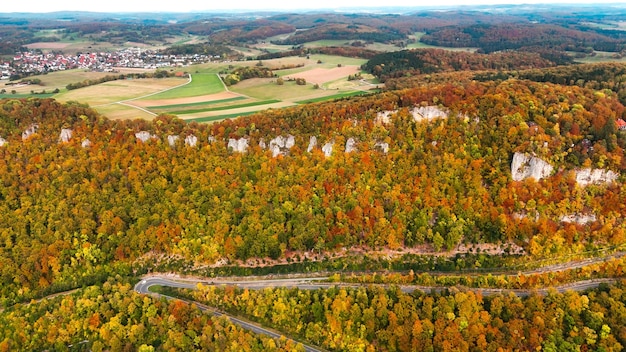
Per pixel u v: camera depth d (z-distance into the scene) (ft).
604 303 474.49
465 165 616.80
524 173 603.67
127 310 511.81
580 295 496.23
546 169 593.42
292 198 622.54
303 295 515.91
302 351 460.96
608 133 604.90
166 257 609.83
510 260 566.36
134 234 606.96
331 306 494.59
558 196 581.53
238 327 488.02
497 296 487.20
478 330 450.71
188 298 549.13
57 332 494.59
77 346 489.26
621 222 577.84
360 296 497.87
